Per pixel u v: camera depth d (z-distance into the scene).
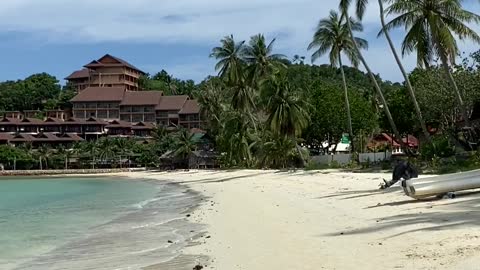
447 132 48.25
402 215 16.48
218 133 97.25
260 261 12.10
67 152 121.69
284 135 62.47
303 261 11.48
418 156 44.62
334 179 39.59
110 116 153.00
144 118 151.00
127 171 112.62
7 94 180.25
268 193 34.25
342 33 57.47
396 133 47.94
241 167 80.62
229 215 23.03
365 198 23.28
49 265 14.19
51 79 192.75
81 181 86.06
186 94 177.38
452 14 37.62
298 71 111.25
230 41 71.31
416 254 10.61
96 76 176.50
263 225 18.44
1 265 14.51
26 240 19.42
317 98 75.88
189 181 65.12
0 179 102.31
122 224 23.11
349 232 14.65
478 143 42.59
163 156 109.00
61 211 31.55
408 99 61.12
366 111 76.94
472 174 19.56
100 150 122.12
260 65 68.88
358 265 10.38
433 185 19.33
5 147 118.56
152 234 19.20
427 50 38.72
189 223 21.64
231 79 70.56
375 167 45.47
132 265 13.28
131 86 180.62
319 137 77.06
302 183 40.25
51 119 135.75
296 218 19.36
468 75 48.41
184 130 115.31
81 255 15.58
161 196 42.00
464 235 11.88
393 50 42.66
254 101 73.44
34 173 114.56
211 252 14.14
